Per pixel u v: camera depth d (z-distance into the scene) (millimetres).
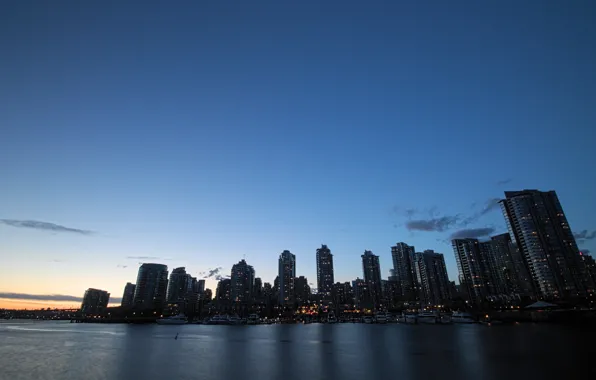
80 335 156000
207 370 58156
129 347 97938
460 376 49969
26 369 58812
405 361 65500
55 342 114562
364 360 68250
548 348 77812
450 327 184000
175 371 57219
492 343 92500
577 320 183500
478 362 61375
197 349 92938
